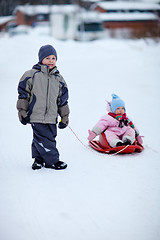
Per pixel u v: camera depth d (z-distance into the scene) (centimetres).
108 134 498
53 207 318
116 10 5294
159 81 1262
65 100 425
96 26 3114
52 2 5244
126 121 503
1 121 705
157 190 364
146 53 1958
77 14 3419
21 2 5819
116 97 510
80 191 355
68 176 397
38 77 407
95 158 469
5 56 2027
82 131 626
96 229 283
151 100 933
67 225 288
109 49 2259
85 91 1058
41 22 5588
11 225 286
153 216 309
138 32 3175
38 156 426
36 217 300
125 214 310
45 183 373
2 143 552
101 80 1268
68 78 1316
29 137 590
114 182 383
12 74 1487
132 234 279
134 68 1543
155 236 278
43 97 406
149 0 5619
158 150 512
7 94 1012
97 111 798
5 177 392
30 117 410
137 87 1143
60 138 577
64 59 1942
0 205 321
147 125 673
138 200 339
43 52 416
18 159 469
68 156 478
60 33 3281
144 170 424
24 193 347
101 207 321
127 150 481
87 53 2142
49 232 277
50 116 412
